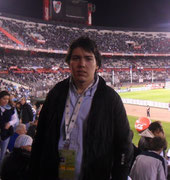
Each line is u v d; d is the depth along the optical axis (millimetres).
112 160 2277
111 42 73312
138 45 74938
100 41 71375
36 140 2365
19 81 42750
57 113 2225
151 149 4066
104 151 2115
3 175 3836
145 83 61812
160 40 81438
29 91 36531
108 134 2139
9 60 49281
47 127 2236
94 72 2260
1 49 50688
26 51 56188
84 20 73188
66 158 2139
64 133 2189
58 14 67812
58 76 53406
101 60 2342
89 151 2086
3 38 47062
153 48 75875
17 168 3750
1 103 6258
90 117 2121
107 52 67125
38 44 56156
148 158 3920
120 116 2209
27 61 52938
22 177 3709
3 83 36500
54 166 2172
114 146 2285
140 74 67375
